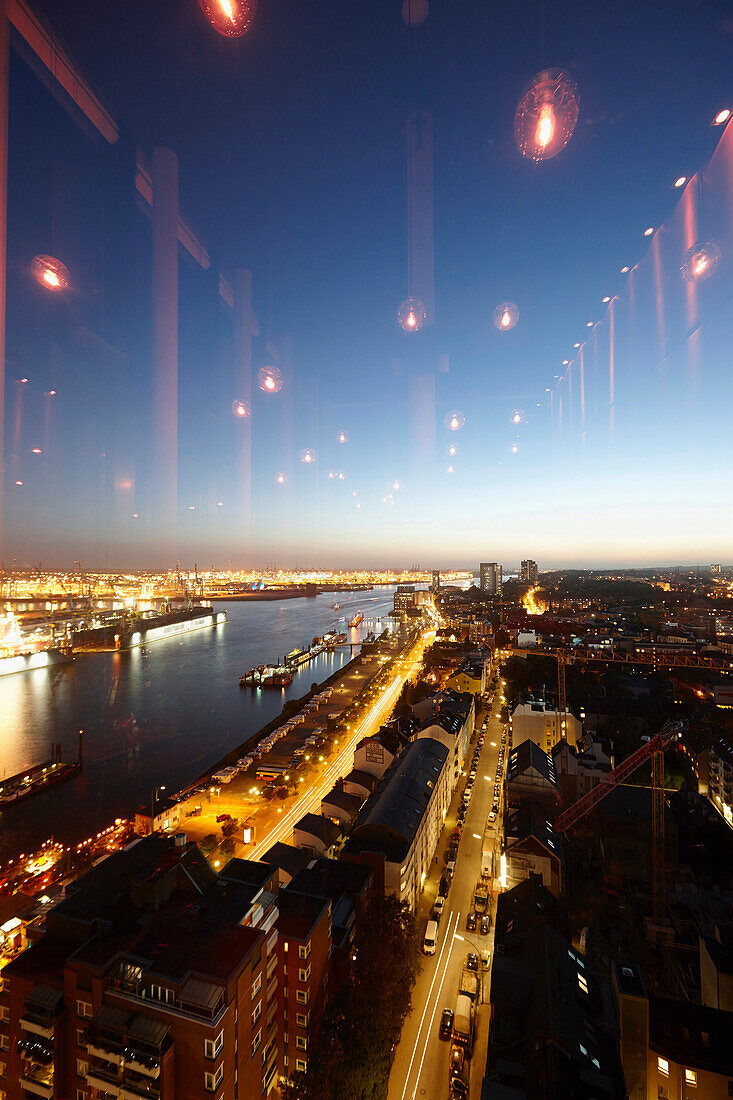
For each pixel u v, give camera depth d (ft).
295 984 86.07
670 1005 89.04
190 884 85.05
